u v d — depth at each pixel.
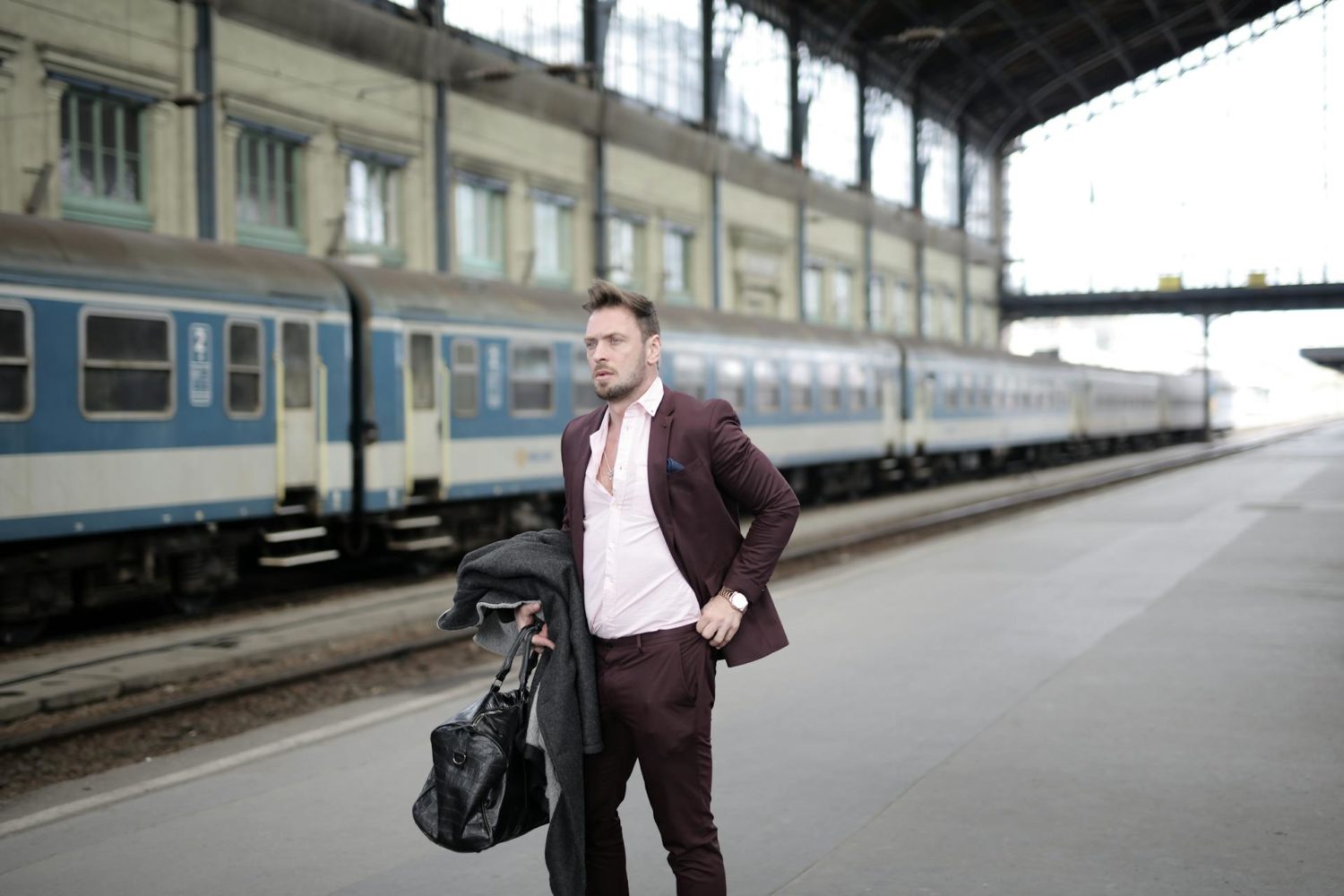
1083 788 4.87
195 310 11.36
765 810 4.74
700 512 3.11
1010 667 7.28
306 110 19.50
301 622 10.59
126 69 16.66
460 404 14.58
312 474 12.66
